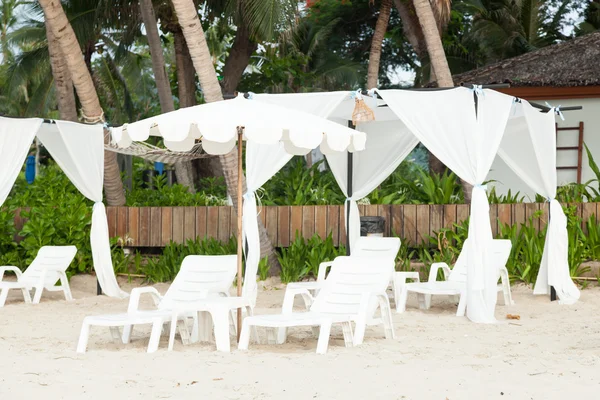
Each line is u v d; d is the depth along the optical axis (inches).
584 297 445.4
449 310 416.8
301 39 1175.6
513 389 216.2
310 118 301.4
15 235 580.1
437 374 239.0
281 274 509.4
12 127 439.2
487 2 1143.0
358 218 496.4
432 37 561.9
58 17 518.6
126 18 783.1
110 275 486.0
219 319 291.3
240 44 856.3
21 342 315.9
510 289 466.0
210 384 226.1
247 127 276.5
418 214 535.5
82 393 215.0
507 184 658.8
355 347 296.7
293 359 268.8
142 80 1531.7
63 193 575.5
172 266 535.8
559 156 666.8
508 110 388.8
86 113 536.1
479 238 375.9
